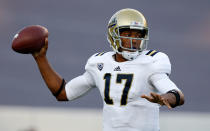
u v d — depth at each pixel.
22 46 11.91
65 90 12.23
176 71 49.62
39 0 49.06
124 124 10.70
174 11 51.34
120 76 10.91
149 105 10.73
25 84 46.66
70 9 49.50
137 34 11.02
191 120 26.08
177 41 50.50
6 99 45.47
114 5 50.19
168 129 25.97
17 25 48.50
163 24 51.00
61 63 47.94
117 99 10.81
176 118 26.11
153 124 10.80
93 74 11.59
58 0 49.22
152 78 10.60
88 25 49.38
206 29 50.94
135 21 10.95
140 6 50.88
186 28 50.97
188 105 46.53
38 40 11.94
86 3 49.66
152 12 51.03
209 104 47.78
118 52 11.03
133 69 10.81
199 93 48.97
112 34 11.31
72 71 48.00
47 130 27.36
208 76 49.75
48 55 47.97
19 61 47.50
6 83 46.44
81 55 48.56
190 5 51.31
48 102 44.47
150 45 50.03
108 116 11.00
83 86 12.04
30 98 45.28
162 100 9.13
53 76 12.16
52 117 27.69
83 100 43.06
